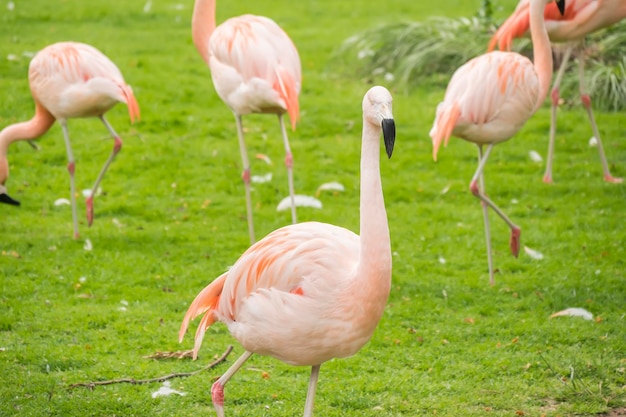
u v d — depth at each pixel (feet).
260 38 35.55
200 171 47.42
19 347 28.53
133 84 58.85
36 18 74.18
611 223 39.73
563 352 28.50
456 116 32.19
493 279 34.14
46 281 34.09
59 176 46.42
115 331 30.09
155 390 26.05
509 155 49.55
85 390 25.88
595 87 55.57
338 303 20.27
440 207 42.83
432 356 28.55
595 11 41.09
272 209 42.91
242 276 21.50
